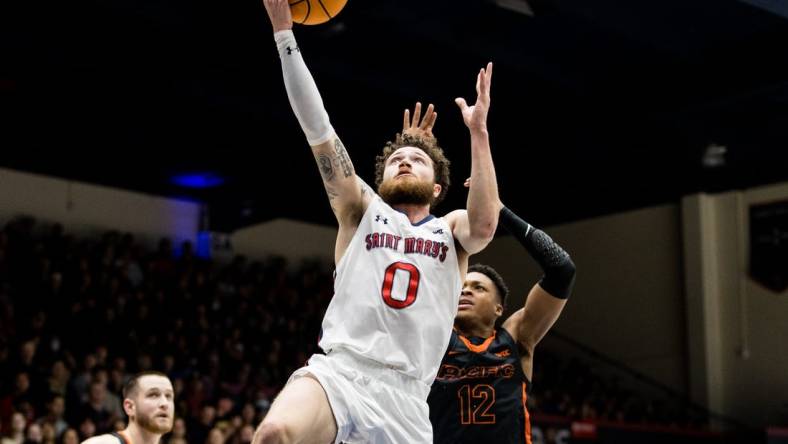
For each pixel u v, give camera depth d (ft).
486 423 16.88
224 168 66.54
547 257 16.85
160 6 47.52
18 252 58.59
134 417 22.35
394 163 13.82
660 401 72.49
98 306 56.85
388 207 13.32
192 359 57.67
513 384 17.24
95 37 50.06
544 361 77.41
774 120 57.67
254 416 49.65
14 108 55.83
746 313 71.87
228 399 50.39
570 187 72.54
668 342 75.31
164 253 68.74
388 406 12.32
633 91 55.93
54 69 50.93
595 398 72.64
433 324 12.81
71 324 54.75
